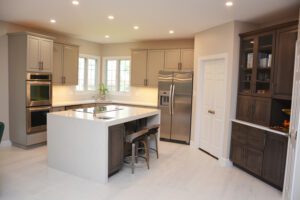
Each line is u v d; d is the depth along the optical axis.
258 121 3.68
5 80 4.78
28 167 3.80
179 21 4.23
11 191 3.00
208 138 4.89
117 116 3.70
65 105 5.52
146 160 4.07
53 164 3.78
